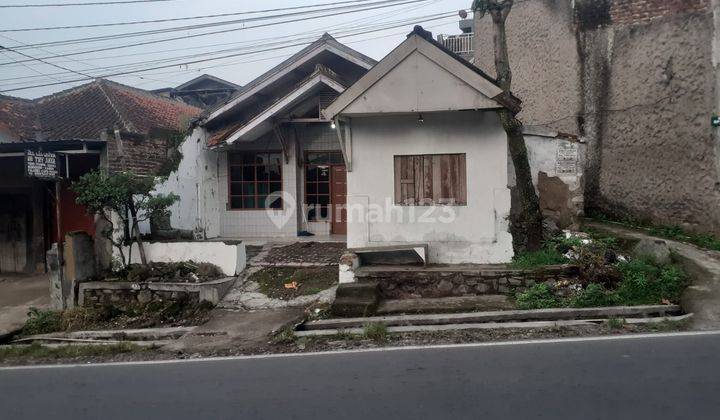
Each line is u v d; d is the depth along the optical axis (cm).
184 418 455
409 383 511
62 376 620
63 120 1454
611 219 1241
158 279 970
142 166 1155
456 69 856
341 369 571
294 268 1039
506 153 921
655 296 784
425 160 954
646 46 1134
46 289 1181
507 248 923
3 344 855
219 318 855
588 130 1284
